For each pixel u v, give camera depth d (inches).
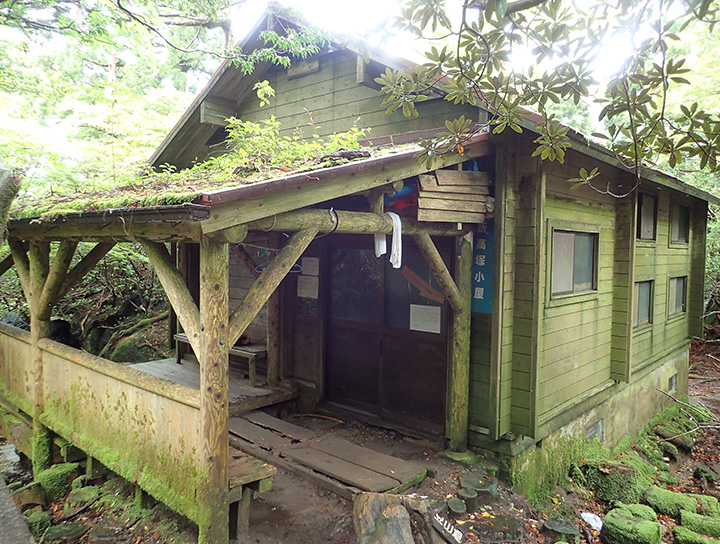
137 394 147.7
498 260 187.2
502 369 189.0
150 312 415.2
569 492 218.2
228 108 293.3
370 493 150.1
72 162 362.3
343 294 246.5
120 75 553.3
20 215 168.4
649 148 104.0
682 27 80.9
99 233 147.9
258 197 116.4
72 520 158.6
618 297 259.9
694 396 398.9
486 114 192.2
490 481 177.9
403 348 223.9
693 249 388.5
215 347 120.7
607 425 267.6
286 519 151.2
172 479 134.0
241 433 203.5
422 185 166.7
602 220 245.9
